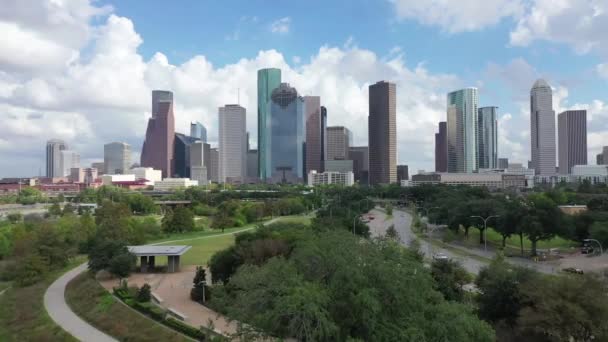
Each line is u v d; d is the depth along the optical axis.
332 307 49.19
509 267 87.69
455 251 162.25
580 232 169.12
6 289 119.38
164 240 189.38
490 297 75.56
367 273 50.34
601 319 62.59
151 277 116.12
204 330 69.25
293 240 100.56
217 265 97.81
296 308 46.19
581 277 70.50
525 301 70.31
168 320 77.25
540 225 147.12
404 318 48.66
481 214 181.00
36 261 121.19
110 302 91.69
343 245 55.81
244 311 50.91
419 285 53.19
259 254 92.44
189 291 100.56
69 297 104.06
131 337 75.62
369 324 47.19
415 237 194.88
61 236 153.00
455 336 47.19
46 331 83.69
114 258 110.94
